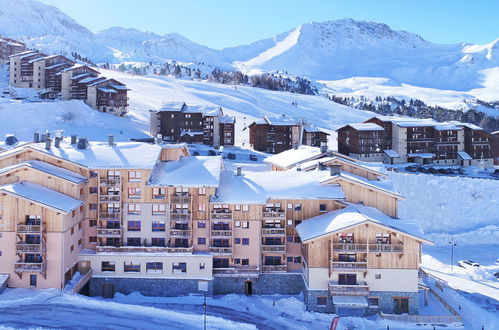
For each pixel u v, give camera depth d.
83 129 133.25
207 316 47.62
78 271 55.25
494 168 135.88
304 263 54.16
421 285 53.69
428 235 84.50
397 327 47.69
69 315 45.50
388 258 50.97
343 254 51.47
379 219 52.38
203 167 58.06
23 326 42.59
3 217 50.47
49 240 50.56
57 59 176.75
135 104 188.75
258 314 50.19
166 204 55.28
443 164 136.62
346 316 49.97
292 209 56.41
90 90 156.00
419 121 142.75
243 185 57.75
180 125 147.00
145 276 54.53
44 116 132.62
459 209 90.38
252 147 147.12
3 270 50.91
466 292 60.94
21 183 52.59
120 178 55.00
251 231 55.66
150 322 45.44
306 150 78.25
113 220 55.06
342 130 140.12
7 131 121.12
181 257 54.38
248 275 54.69
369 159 134.00
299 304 52.53
